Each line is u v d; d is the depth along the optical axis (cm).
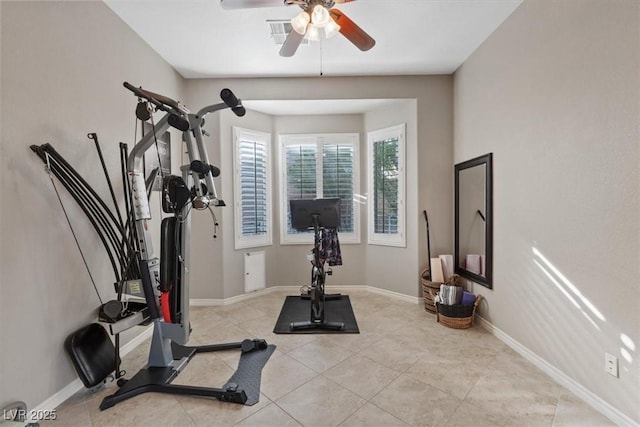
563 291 193
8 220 155
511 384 195
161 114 302
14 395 157
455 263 343
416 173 353
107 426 163
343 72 341
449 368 215
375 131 398
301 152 418
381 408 174
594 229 171
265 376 207
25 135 164
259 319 312
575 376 185
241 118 378
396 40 277
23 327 162
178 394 188
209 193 203
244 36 267
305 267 421
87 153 206
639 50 146
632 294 152
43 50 174
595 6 167
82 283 201
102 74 221
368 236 409
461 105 326
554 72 197
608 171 162
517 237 237
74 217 195
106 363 198
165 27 253
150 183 240
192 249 353
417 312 328
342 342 258
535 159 217
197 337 270
